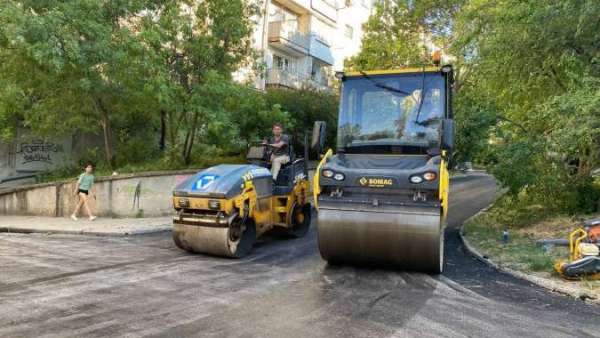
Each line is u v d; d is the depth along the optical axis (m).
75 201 12.85
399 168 6.50
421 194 6.19
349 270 6.91
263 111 14.24
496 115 11.93
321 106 18.42
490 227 11.58
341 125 7.38
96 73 11.78
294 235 9.79
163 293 5.48
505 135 11.71
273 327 4.45
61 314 4.63
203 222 7.45
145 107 13.30
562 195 11.51
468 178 33.41
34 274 6.18
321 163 6.76
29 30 10.20
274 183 9.06
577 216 10.93
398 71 7.25
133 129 15.42
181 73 13.28
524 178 10.53
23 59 11.36
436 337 4.32
